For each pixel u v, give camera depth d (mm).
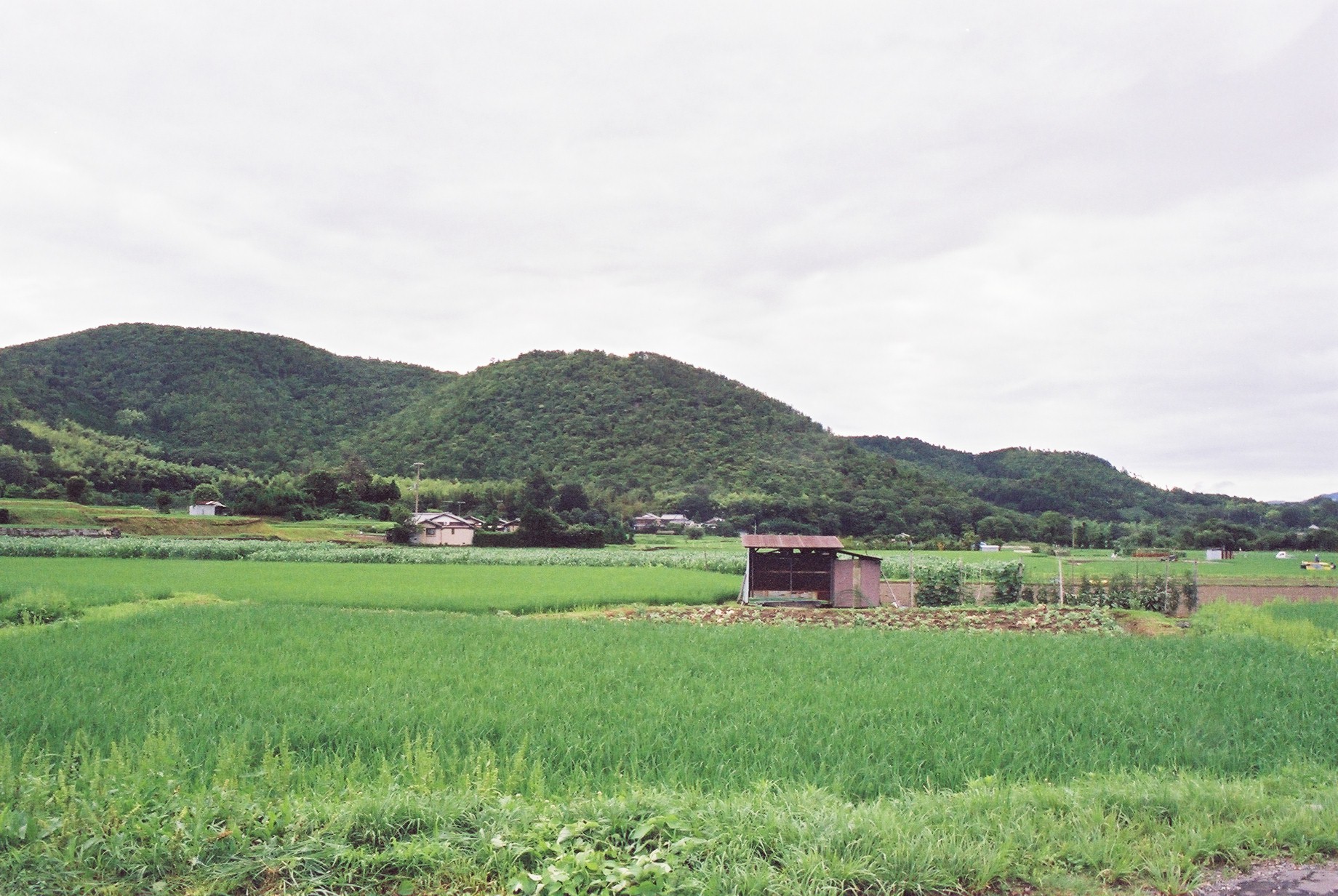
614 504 112125
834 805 6637
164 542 60969
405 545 76938
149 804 6477
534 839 5957
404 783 7559
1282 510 129500
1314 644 17141
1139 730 9789
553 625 19469
